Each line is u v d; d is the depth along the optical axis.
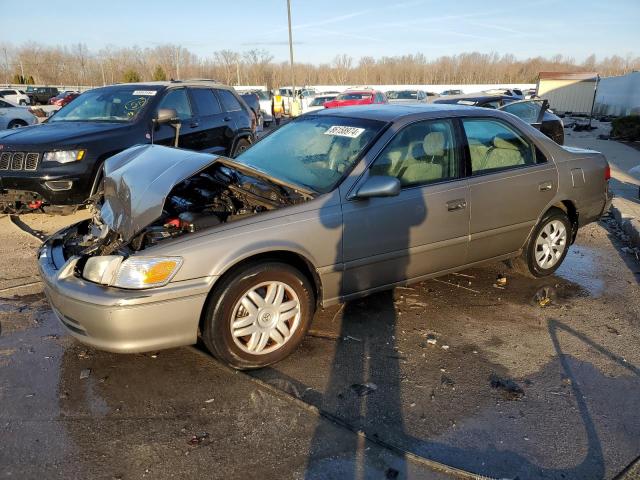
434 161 3.83
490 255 4.26
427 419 2.77
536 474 2.39
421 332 3.74
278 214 3.17
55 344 3.49
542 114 11.45
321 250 3.28
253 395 2.95
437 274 4.00
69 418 2.72
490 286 4.62
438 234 3.82
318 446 2.54
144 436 2.60
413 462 2.45
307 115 4.52
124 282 2.80
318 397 2.94
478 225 4.03
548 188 4.41
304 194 3.34
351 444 2.56
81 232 3.84
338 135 3.88
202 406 2.85
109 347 2.84
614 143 17.44
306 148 3.97
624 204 7.47
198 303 2.89
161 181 3.08
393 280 3.73
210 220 3.09
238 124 8.43
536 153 4.45
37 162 5.81
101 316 2.76
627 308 4.22
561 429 2.71
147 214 2.94
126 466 2.40
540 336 3.72
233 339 3.07
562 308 4.20
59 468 2.38
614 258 5.50
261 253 3.13
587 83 35.25
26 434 2.59
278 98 25.12
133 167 3.50
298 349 3.47
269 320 3.18
